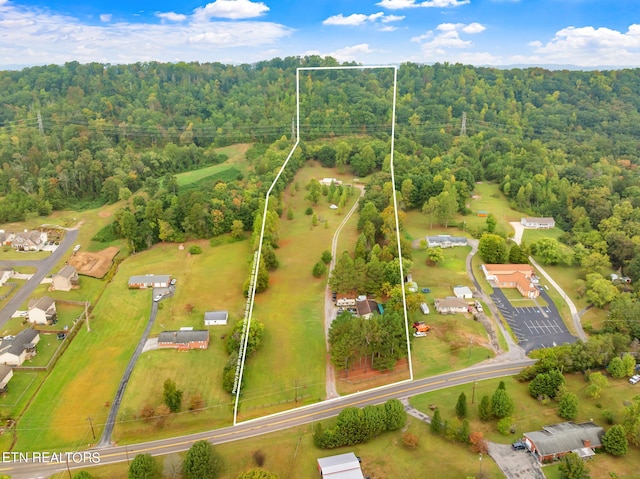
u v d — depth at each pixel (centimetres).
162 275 15100
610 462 8844
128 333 12612
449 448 9162
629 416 9406
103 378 11056
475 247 17088
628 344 11788
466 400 10381
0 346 11644
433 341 12350
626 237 16312
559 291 14825
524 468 8725
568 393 9900
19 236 16775
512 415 9938
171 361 11562
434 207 18388
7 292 14212
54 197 19775
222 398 10456
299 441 9344
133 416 9994
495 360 11794
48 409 10231
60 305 13825
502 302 14188
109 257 16562
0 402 10388
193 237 17838
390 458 8956
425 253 16538
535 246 16525
